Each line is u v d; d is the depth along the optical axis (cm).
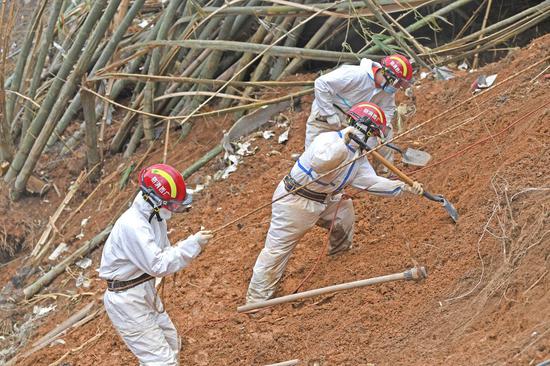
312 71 1950
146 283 1114
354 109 1196
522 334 929
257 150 1772
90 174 1906
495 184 1237
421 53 1739
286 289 1337
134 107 1906
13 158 1950
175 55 1845
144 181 1068
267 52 1716
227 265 1467
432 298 1141
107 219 1791
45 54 1898
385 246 1325
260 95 1852
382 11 1666
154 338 1124
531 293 996
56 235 1798
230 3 1734
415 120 1617
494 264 1118
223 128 1858
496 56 1856
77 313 1534
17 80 1959
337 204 1298
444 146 1485
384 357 1077
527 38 1866
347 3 1692
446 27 1933
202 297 1399
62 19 1892
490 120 1449
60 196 1920
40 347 1484
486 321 1021
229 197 1681
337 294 1259
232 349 1248
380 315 1167
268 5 1819
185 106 1891
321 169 1154
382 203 1439
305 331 1220
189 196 1091
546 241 1055
